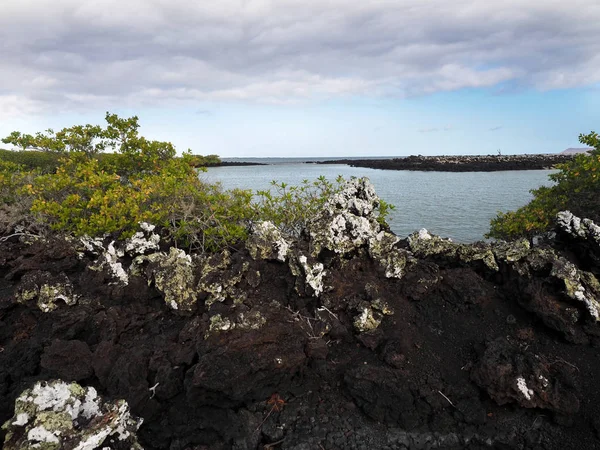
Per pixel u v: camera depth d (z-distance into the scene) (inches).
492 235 423.5
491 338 273.7
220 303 282.5
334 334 273.7
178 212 388.2
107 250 348.5
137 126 594.6
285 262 310.8
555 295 280.7
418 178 2039.9
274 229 321.7
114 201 400.2
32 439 167.9
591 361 260.5
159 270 303.0
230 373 234.8
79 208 393.4
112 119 584.7
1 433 218.7
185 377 244.8
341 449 234.5
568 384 243.4
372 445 236.1
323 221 329.7
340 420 245.0
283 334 258.2
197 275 304.5
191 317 294.7
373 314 276.7
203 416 247.6
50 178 436.5
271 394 254.5
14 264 348.2
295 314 278.2
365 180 375.2
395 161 3737.7
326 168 3329.2
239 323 257.8
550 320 270.5
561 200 395.5
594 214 378.0
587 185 386.9
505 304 296.7
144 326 293.9
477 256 307.6
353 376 250.2
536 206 399.2
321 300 288.4
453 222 762.8
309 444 235.9
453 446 236.5
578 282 275.1
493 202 1050.1
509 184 1631.4
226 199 391.2
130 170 585.6
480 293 292.5
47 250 335.0
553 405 233.8
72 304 295.0
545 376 242.1
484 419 239.5
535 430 237.3
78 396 191.3
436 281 295.9
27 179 480.1
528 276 288.5
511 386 237.5
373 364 259.1
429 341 274.7
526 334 276.5
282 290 303.0
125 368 247.0
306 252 308.7
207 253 352.5
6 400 248.7
